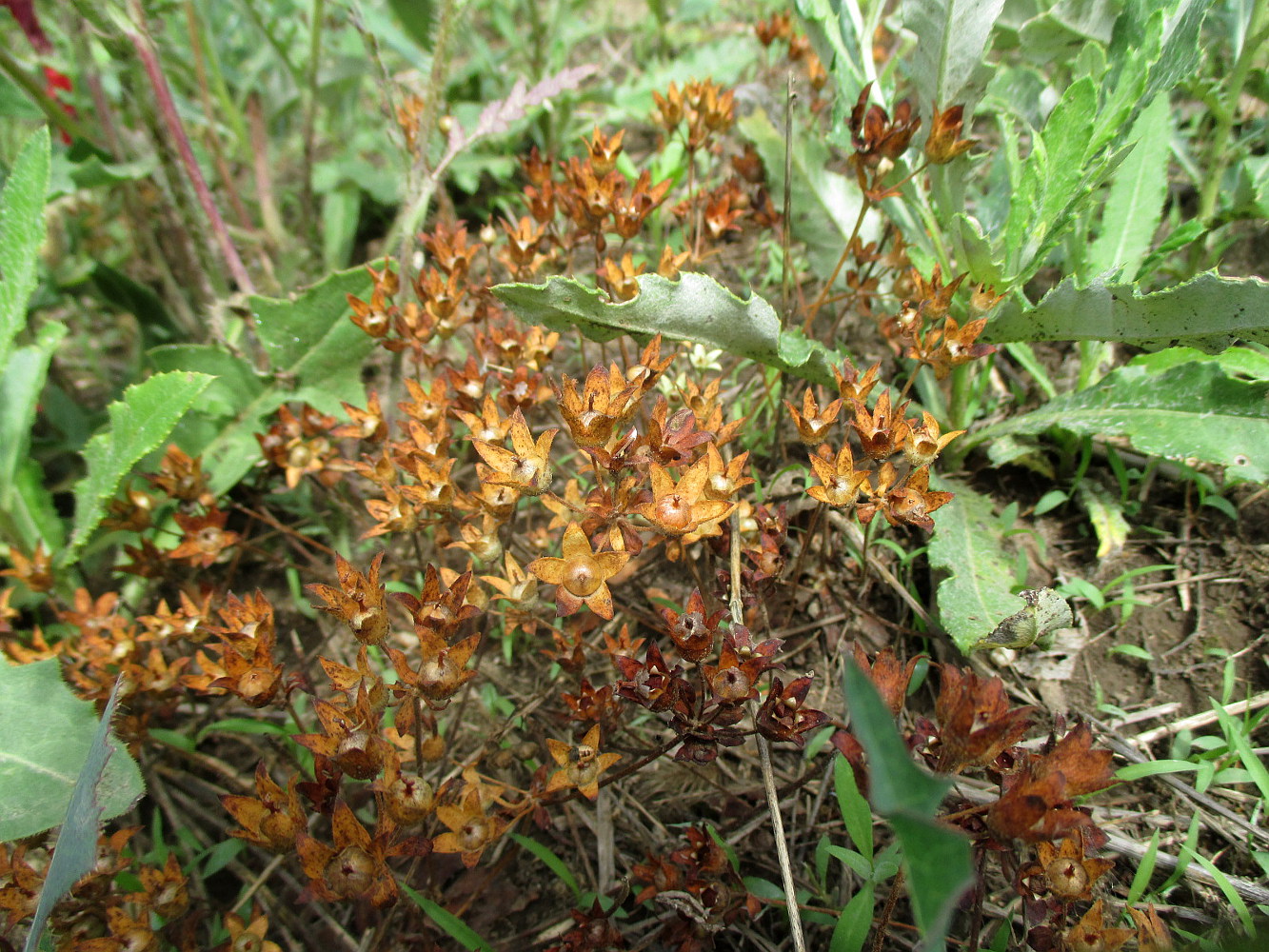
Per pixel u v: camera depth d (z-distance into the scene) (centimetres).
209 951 18
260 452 25
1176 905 17
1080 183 20
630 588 23
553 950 17
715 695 16
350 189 35
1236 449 20
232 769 21
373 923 19
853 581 23
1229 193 24
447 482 18
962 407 24
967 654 20
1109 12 24
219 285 27
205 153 37
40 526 23
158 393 21
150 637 20
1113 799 19
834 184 27
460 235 22
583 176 22
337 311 25
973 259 22
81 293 34
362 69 34
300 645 25
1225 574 22
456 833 15
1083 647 21
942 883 9
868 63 24
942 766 13
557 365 29
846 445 17
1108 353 25
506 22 38
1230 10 25
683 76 38
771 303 30
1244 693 20
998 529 22
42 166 22
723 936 18
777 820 16
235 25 39
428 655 15
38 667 18
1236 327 19
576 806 20
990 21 21
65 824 14
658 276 20
